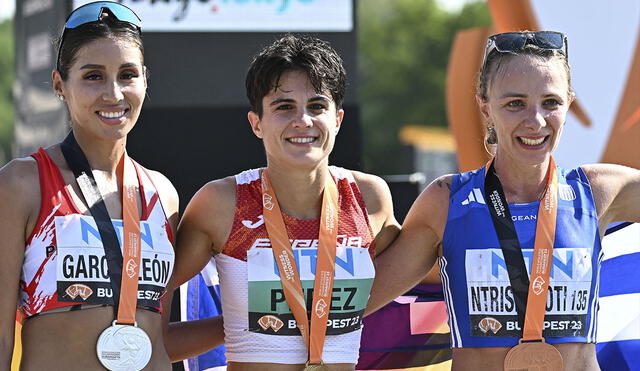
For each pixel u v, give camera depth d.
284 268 3.40
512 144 3.39
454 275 3.44
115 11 3.26
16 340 3.80
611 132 6.26
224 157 6.35
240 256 3.43
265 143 3.42
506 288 3.35
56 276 3.09
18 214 3.10
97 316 3.13
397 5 29.78
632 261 4.15
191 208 3.52
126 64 3.23
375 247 3.63
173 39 6.36
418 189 6.38
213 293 4.12
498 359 3.33
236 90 6.43
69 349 3.09
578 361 3.34
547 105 3.38
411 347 4.25
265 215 3.45
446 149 18.38
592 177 3.52
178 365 4.41
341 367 3.43
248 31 6.45
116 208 3.29
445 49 28.91
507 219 3.41
